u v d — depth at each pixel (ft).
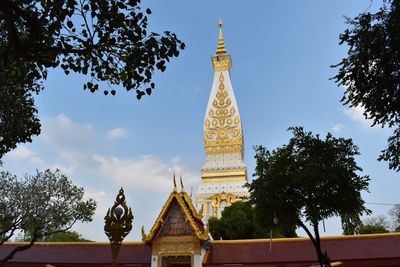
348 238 126.21
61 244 137.90
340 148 87.97
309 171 84.74
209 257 122.93
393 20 47.50
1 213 80.94
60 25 43.42
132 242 134.10
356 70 51.93
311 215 85.97
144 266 123.24
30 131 70.38
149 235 119.03
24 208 81.97
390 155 54.49
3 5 36.86
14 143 70.08
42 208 82.94
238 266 119.03
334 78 54.34
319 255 87.10
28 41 39.86
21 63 50.21
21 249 81.97
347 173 85.05
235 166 290.76
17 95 66.28
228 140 303.89
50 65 44.57
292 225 92.68
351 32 51.67
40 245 138.21
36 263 126.62
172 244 118.62
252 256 121.60
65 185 86.28
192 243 117.50
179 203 120.26
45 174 86.28
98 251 132.46
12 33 38.09
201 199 275.18
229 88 323.37
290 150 90.43
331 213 87.66
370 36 49.80
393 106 51.06
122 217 58.49
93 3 43.73
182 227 119.85
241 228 185.37
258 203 93.25
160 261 117.70
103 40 44.75
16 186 83.10
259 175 93.61
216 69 334.44
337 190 85.56
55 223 83.71
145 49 45.62
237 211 192.13
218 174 288.51
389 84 50.24
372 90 52.16
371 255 115.75
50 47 41.47
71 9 43.32
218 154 301.63
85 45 44.27
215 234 188.96
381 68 50.34
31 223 82.53
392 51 48.70
